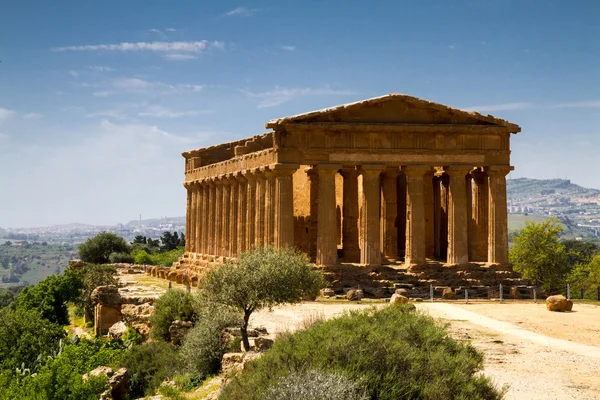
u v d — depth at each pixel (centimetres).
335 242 6178
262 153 6488
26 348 5356
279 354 2762
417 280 6169
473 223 6981
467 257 6444
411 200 6362
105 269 8800
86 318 7669
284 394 2375
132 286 7231
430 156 6394
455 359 2702
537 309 5216
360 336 2705
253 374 2748
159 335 5181
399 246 7681
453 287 6184
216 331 4259
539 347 3844
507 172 6531
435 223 7550
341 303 5444
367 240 6238
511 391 3005
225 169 7712
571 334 4222
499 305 5434
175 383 4194
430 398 2436
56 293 7650
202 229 8694
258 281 4038
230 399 2708
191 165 9188
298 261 4250
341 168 6744
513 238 10338
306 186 7550
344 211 7012
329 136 6194
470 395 2512
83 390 3875
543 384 3114
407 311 3331
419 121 6400
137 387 4541
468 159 6469
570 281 10044
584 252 15788
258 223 6525
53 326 5869
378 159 6275
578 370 3366
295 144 6122
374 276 6116
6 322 5506
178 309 5194
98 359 4956
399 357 2589
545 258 9788
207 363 4178
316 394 2322
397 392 2444
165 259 13412
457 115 6469
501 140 6550
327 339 2720
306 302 5472
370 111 6297
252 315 4838
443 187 7581
